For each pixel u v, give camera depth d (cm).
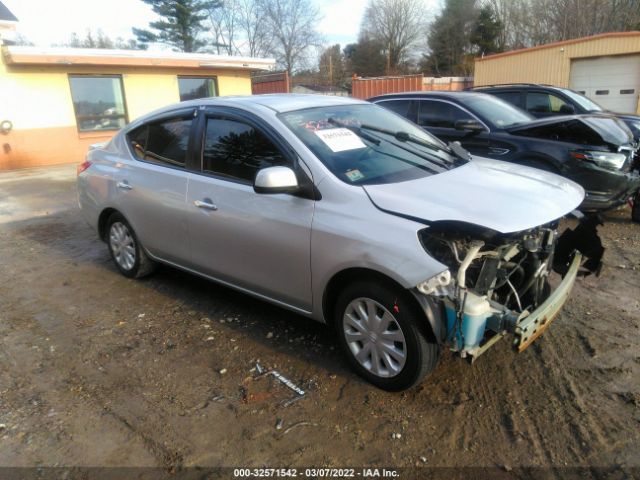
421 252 272
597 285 465
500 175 354
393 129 406
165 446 274
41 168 1336
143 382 333
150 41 4438
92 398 317
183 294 469
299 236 324
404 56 5794
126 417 298
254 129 363
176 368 348
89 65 1417
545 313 285
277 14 4838
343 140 355
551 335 378
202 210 388
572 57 1844
